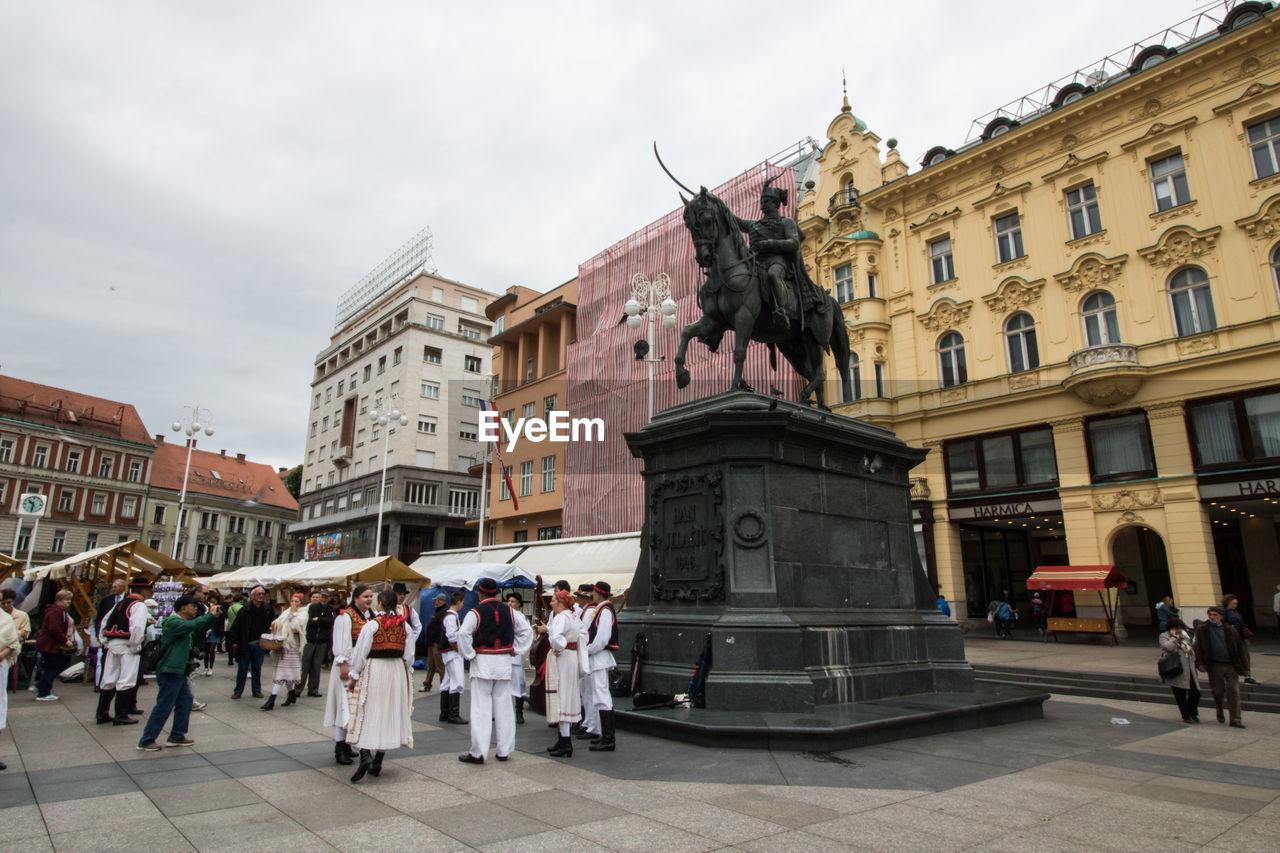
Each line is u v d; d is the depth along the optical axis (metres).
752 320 9.78
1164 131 23.70
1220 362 21.66
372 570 18.83
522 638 6.89
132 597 9.34
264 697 12.11
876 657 8.96
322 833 4.58
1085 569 22.64
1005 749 7.21
